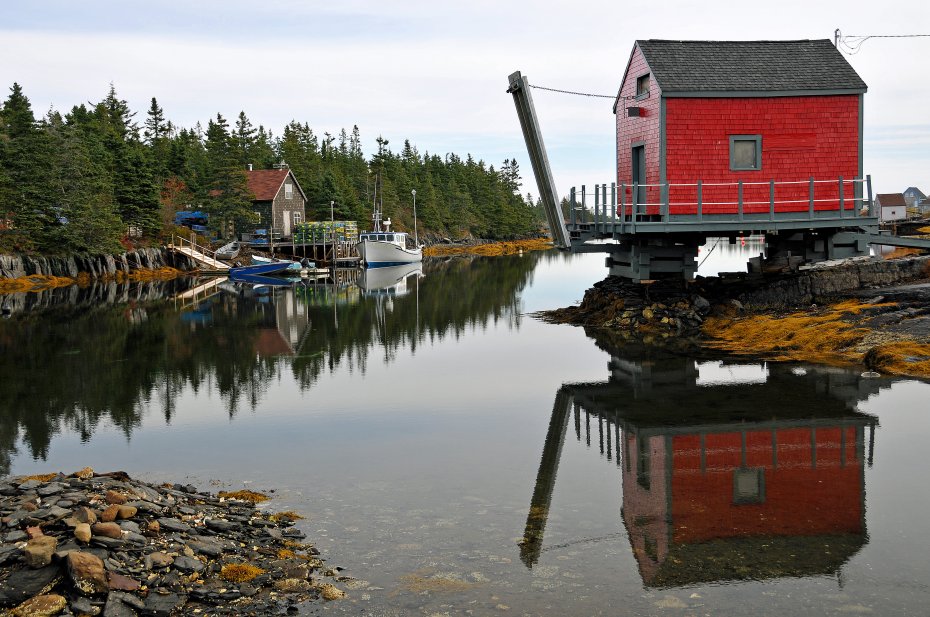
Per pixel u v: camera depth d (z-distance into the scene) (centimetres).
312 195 9712
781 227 2431
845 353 2027
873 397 1609
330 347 2531
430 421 1575
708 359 2081
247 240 7600
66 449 1408
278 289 4878
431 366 2172
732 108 2472
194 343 2641
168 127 14088
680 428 1452
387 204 11112
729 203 2498
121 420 1611
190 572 814
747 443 1345
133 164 6838
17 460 1345
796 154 2502
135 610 743
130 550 825
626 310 2747
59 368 2195
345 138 16462
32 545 792
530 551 929
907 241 2488
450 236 12225
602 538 965
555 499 1109
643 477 1194
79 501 927
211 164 7788
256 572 839
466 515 1051
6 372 2139
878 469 1195
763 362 2003
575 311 3206
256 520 1005
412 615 774
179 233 7319
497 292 4456
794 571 864
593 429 1476
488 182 13812
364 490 1162
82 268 5866
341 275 6197
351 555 917
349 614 773
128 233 6731
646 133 2594
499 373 2045
